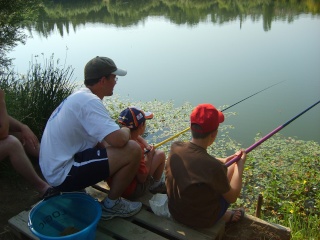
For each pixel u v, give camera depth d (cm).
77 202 227
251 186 397
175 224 236
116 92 686
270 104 626
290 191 388
